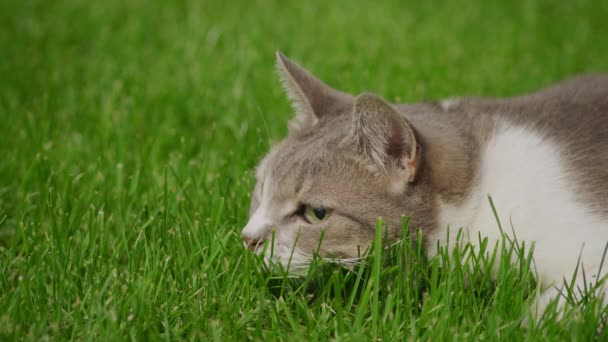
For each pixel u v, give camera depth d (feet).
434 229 3.25
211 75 4.51
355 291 3.17
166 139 4.02
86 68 4.65
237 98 4.31
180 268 3.28
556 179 3.24
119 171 3.69
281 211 3.27
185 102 4.33
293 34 5.27
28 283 3.18
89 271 3.26
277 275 3.26
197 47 4.86
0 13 5.59
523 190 3.25
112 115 4.17
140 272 3.32
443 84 4.47
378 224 3.13
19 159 3.81
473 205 3.27
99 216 3.42
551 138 3.32
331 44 5.08
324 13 5.86
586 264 3.18
